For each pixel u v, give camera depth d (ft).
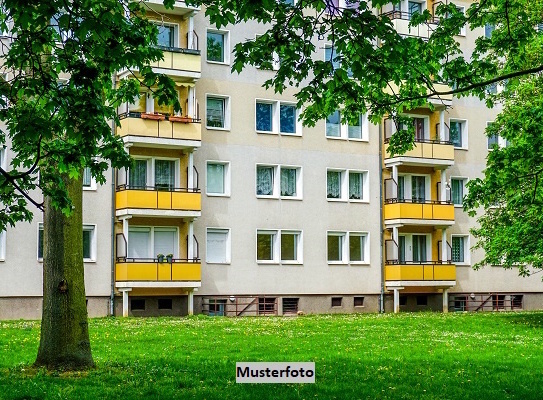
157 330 93.40
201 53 138.92
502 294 167.53
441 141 155.74
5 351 68.90
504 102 126.82
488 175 64.08
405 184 158.40
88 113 40.65
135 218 130.52
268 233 143.64
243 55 47.80
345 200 150.30
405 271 150.30
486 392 52.47
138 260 130.41
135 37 40.81
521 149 60.39
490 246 120.98
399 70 53.36
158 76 43.65
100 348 72.54
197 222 136.56
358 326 106.01
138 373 55.83
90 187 127.44
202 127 138.10
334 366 62.34
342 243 150.30
